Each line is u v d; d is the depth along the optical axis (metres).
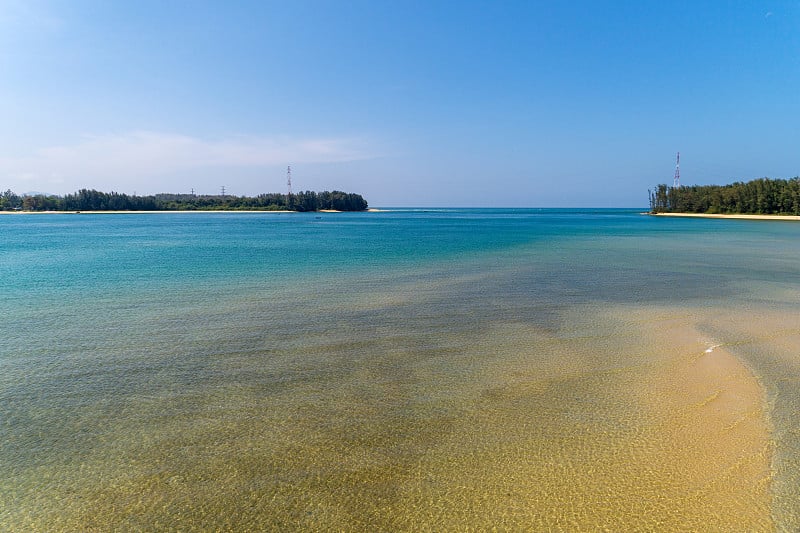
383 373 7.30
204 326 10.34
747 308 12.09
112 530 3.75
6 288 15.64
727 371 7.16
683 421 5.48
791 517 3.76
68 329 10.13
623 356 8.03
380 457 4.77
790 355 7.92
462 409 5.92
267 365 7.73
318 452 4.89
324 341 9.11
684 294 14.22
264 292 14.71
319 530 3.69
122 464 4.73
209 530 3.72
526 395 6.36
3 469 4.67
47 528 3.79
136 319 11.03
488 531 3.66
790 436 5.06
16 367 7.70
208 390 6.67
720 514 3.81
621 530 3.64
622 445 4.94
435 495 4.12
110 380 7.09
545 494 4.11
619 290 14.99
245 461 4.73
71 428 5.54
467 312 11.70
